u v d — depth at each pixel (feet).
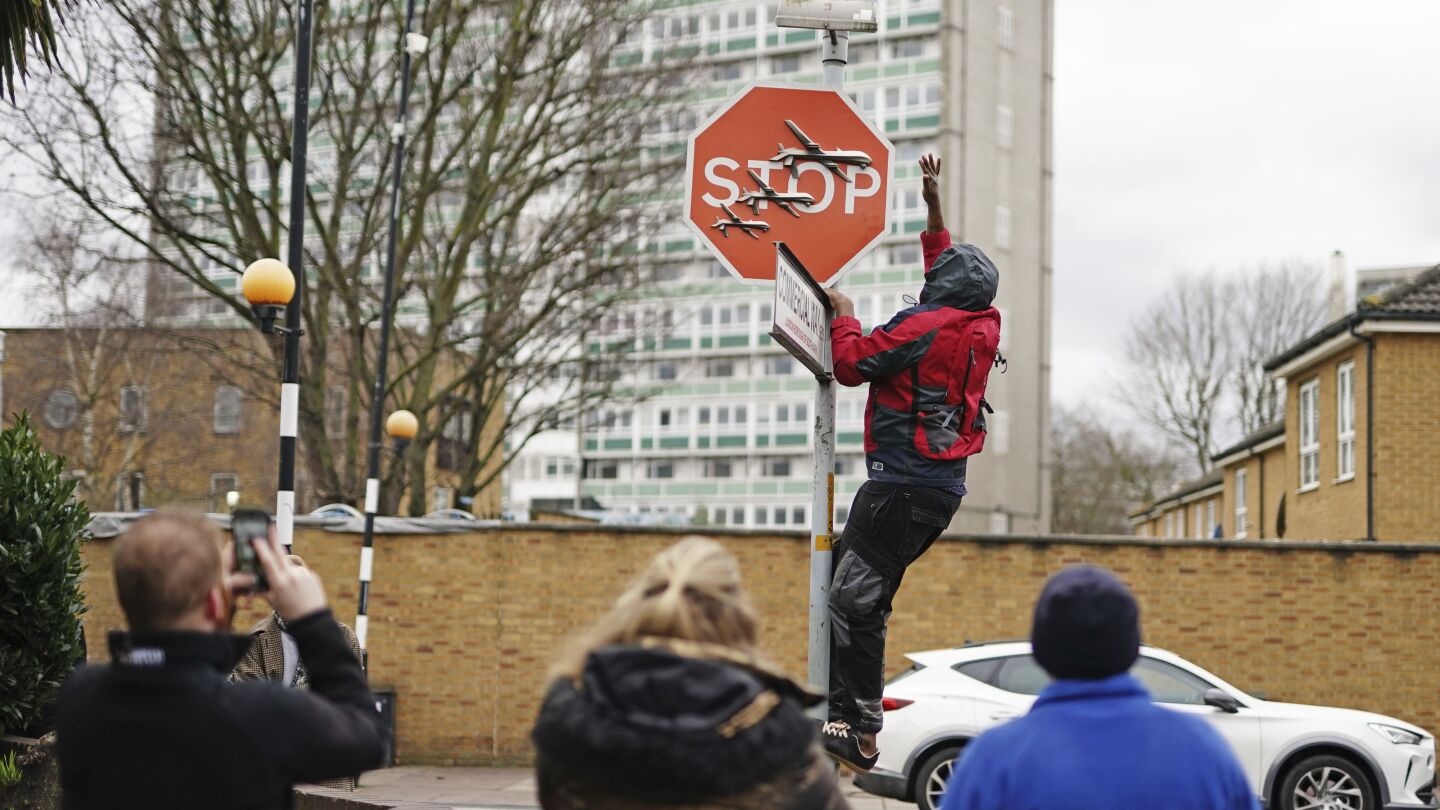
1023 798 9.10
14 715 27.20
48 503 28.17
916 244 249.34
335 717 8.84
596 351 91.30
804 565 61.16
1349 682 59.82
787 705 7.64
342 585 62.75
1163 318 178.91
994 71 257.96
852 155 18.24
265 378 79.56
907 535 15.64
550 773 7.57
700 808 7.23
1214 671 59.98
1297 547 60.39
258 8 73.00
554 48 80.12
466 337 80.74
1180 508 172.14
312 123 76.07
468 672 61.46
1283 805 39.68
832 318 16.30
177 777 8.32
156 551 8.59
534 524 61.98
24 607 27.22
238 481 163.32
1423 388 83.25
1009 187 258.37
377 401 63.26
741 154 18.25
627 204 81.00
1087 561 60.70
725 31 263.29
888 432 15.61
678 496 278.87
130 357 133.59
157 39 69.21
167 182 72.18
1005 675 40.93
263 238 73.87
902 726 40.27
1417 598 60.03
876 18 18.02
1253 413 175.01
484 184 81.05
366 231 77.97
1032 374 255.50
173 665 8.49
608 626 7.94
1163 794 8.96
